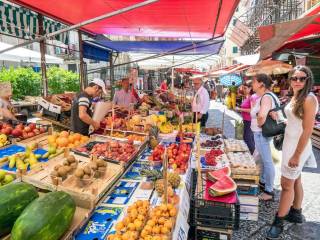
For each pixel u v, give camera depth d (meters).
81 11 6.46
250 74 11.10
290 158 3.74
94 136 4.57
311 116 3.48
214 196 3.31
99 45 11.20
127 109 7.76
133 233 2.21
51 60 13.04
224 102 26.17
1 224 2.16
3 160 3.41
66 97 8.34
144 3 3.55
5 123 4.96
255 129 5.19
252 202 4.43
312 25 5.54
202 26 8.05
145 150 4.92
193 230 3.48
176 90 19.30
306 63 10.10
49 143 4.16
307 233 4.16
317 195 5.50
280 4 14.10
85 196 2.62
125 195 3.09
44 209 2.14
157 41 10.33
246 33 17.42
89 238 2.32
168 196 2.85
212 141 5.79
